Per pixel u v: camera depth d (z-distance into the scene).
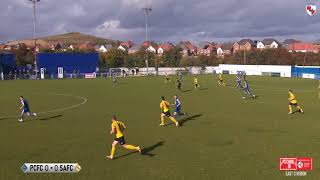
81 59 90.00
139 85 57.09
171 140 19.28
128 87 53.41
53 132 21.50
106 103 34.78
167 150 17.30
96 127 22.94
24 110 25.50
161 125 23.36
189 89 49.53
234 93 44.03
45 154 16.72
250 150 17.12
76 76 83.50
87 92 46.06
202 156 16.23
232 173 13.96
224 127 22.62
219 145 18.14
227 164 15.05
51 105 33.69
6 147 18.02
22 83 63.56
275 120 25.06
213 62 109.25
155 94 43.09
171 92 45.53
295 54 101.38
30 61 103.12
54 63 86.56
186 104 33.72
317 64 97.44
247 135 20.28
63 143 18.77
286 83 60.38
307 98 38.44
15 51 103.25
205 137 19.89
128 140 19.34
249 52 103.75
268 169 14.41
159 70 95.19
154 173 14.03
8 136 20.52
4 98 39.75
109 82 64.75
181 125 23.39
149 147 17.86
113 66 106.25
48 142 19.00
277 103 34.38
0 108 32.03
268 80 68.06
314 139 19.22
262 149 17.28
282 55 99.56
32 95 42.81
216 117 26.38
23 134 21.02
